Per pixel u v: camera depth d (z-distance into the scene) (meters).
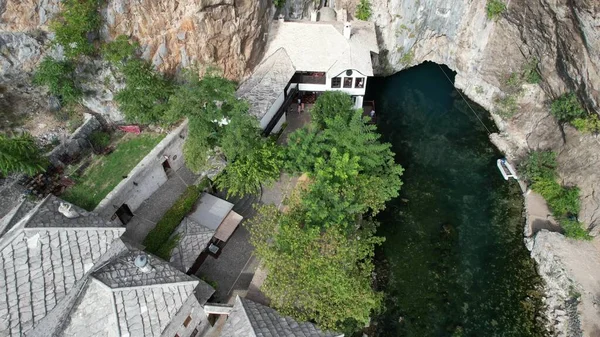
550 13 39.00
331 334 28.62
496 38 46.66
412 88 52.84
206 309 29.97
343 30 44.66
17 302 23.73
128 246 29.50
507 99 47.69
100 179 35.12
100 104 37.47
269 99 39.97
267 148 35.22
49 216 26.66
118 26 34.66
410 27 49.38
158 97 36.31
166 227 34.03
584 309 34.03
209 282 33.31
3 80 34.34
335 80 43.47
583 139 38.97
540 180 41.19
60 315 24.66
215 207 36.22
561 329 34.06
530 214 40.88
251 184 35.72
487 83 49.56
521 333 34.41
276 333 27.45
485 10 46.16
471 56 49.88
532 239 39.03
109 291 25.02
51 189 33.94
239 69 41.56
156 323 25.28
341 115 38.38
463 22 48.47
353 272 30.44
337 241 29.02
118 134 38.22
